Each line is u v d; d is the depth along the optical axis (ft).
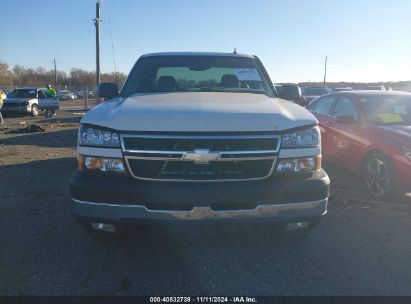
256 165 10.61
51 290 10.31
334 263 11.91
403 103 21.91
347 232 14.40
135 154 10.39
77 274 11.13
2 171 23.53
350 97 22.90
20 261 11.86
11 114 74.23
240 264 11.75
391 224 15.34
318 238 13.75
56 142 37.11
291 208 10.67
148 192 10.23
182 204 10.25
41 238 13.50
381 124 20.22
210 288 10.46
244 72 16.34
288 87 16.11
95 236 11.60
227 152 10.32
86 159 10.82
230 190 10.28
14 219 15.26
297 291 10.36
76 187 10.66
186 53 17.29
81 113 88.38
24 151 31.35
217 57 17.08
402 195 18.81
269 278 10.98
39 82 300.61
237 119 10.64
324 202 11.00
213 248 12.75
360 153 19.99
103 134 10.68
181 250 12.60
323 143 24.04
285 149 10.75
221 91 15.21
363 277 11.11
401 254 12.63
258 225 10.61
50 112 80.64
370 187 19.15
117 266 11.59
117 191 10.33
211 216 10.29
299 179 10.87
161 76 15.76
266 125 10.68
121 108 11.46
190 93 14.11
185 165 10.37
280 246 12.97
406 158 17.38
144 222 10.39
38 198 17.92
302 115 11.61
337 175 23.18
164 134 10.33
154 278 10.94
